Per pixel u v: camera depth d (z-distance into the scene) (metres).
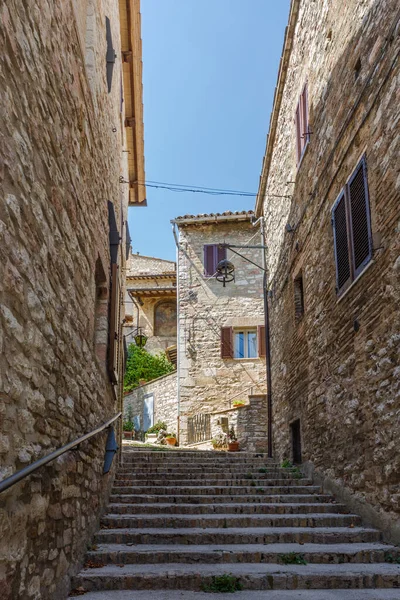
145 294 24.94
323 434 7.51
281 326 10.89
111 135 7.45
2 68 2.54
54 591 3.64
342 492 6.68
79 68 4.61
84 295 4.84
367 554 4.94
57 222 3.67
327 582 4.39
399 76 5.30
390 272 5.35
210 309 17.88
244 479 8.10
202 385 17.23
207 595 4.13
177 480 7.99
